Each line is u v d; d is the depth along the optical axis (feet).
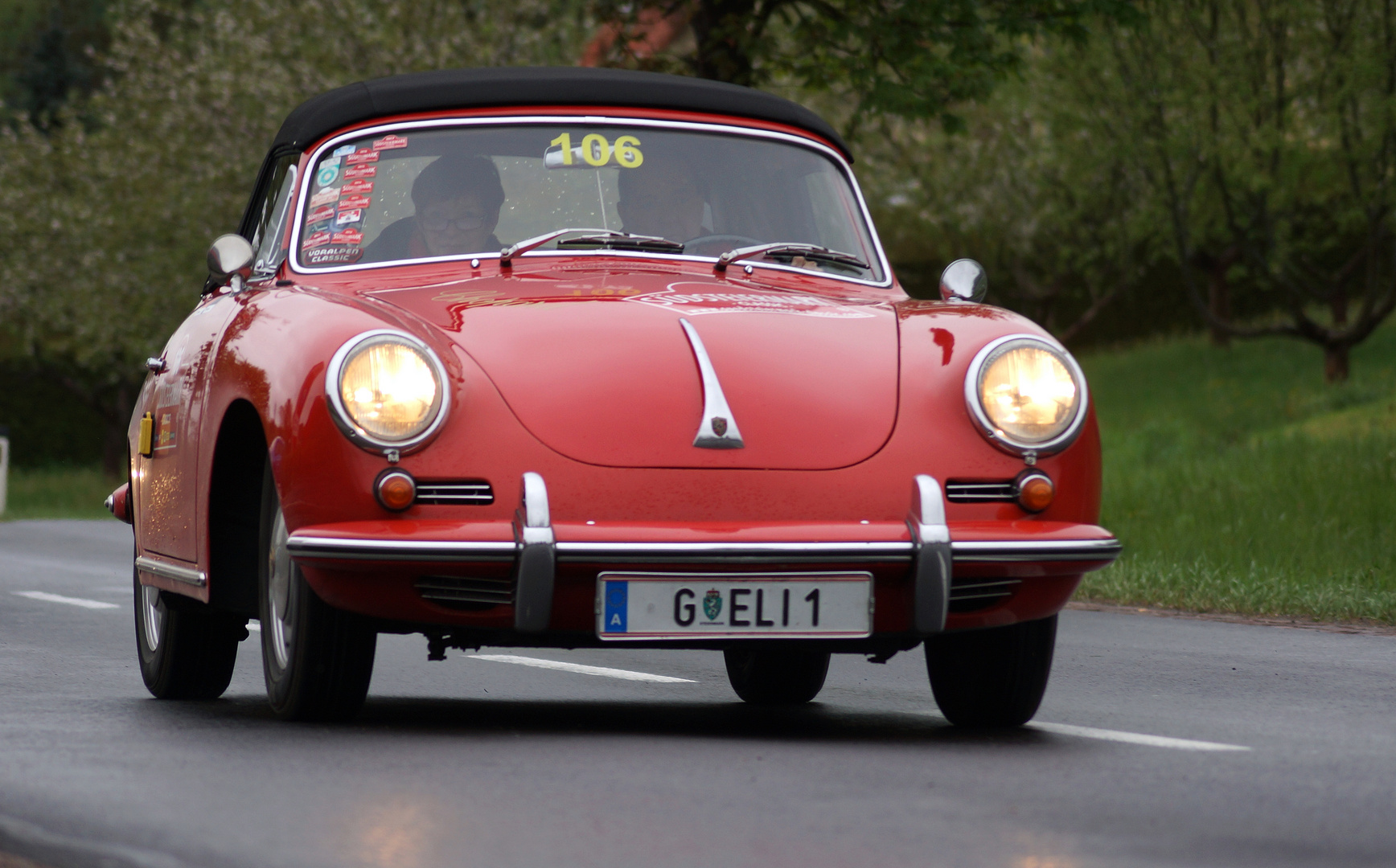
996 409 42.04
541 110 51.26
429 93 50.93
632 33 148.36
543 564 38.68
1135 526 122.72
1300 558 105.81
